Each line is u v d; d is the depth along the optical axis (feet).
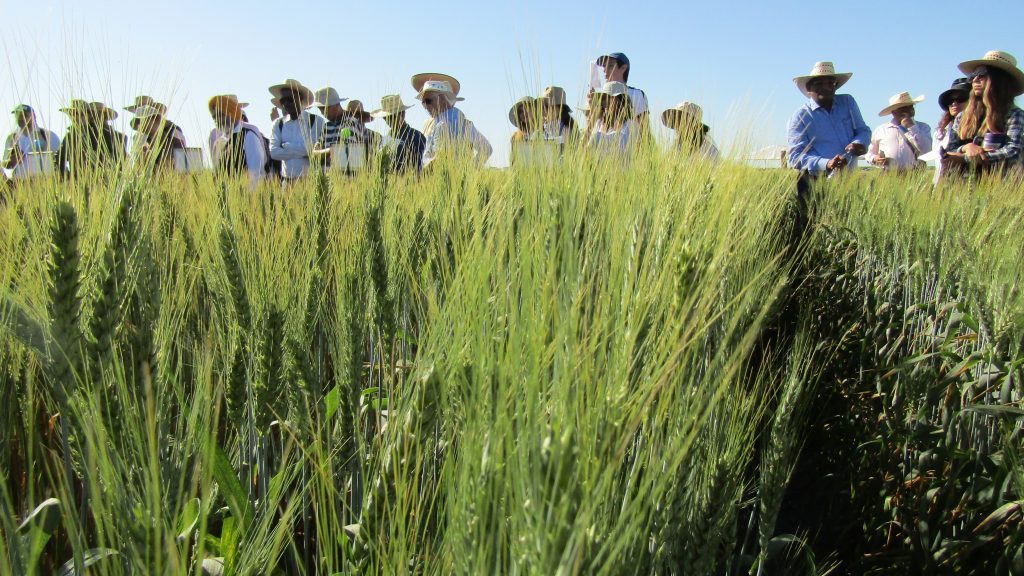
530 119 8.14
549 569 3.36
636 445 5.74
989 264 11.84
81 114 6.86
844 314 18.62
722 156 10.16
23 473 7.48
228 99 12.21
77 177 6.77
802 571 11.41
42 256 6.93
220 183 9.63
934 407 12.75
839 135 31.68
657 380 4.21
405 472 5.10
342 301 8.57
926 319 14.56
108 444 5.49
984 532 9.93
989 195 17.92
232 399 7.41
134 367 5.79
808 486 15.05
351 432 7.77
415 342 10.01
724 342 4.88
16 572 4.42
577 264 5.18
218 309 9.19
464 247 6.89
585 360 3.98
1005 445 9.65
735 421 7.62
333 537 6.09
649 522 4.70
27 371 6.91
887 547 12.10
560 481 3.42
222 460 6.61
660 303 5.21
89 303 5.79
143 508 4.53
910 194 21.65
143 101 6.96
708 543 6.20
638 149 8.84
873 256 19.27
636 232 6.03
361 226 9.34
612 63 18.99
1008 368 10.45
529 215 5.63
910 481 11.85
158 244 7.79
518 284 4.80
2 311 5.76
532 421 3.76
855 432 14.66
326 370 11.62
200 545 4.55
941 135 32.99
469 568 4.09
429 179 12.69
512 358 4.16
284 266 9.36
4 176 7.02
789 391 8.95
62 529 7.61
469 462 4.25
